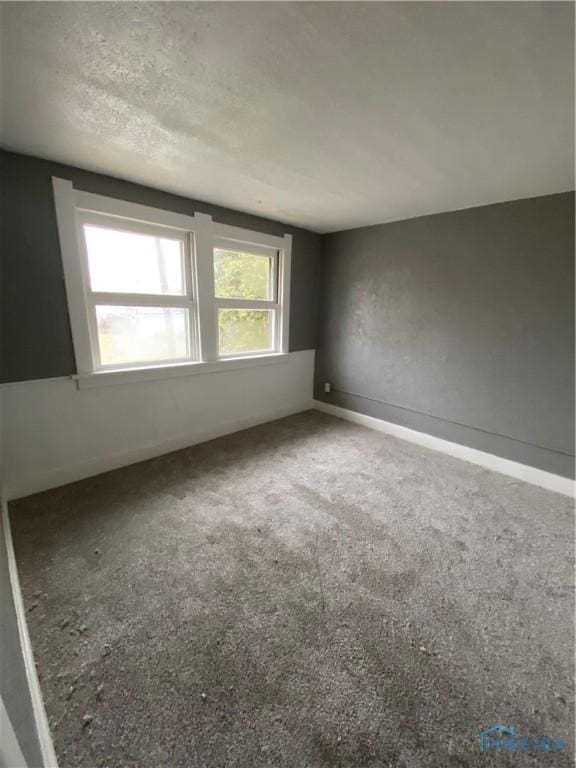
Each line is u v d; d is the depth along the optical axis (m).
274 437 3.26
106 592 1.46
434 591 1.51
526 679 1.15
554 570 1.65
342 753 0.94
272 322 3.57
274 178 2.13
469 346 2.75
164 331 2.72
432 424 3.08
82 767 0.91
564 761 0.93
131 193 2.27
